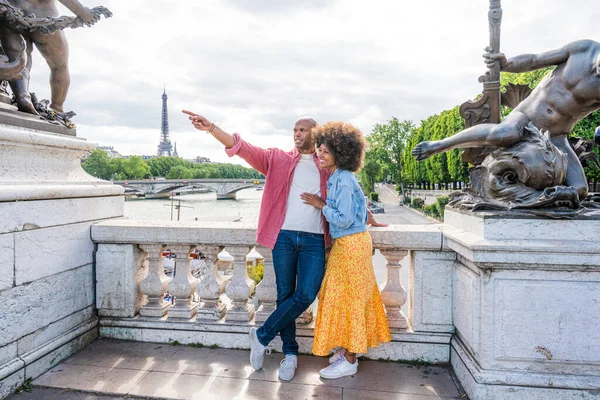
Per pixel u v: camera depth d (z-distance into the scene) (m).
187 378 2.91
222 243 3.38
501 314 2.54
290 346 2.97
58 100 3.85
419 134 55.19
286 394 2.71
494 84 3.02
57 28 3.35
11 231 2.70
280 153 2.95
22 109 3.30
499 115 3.06
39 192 2.91
